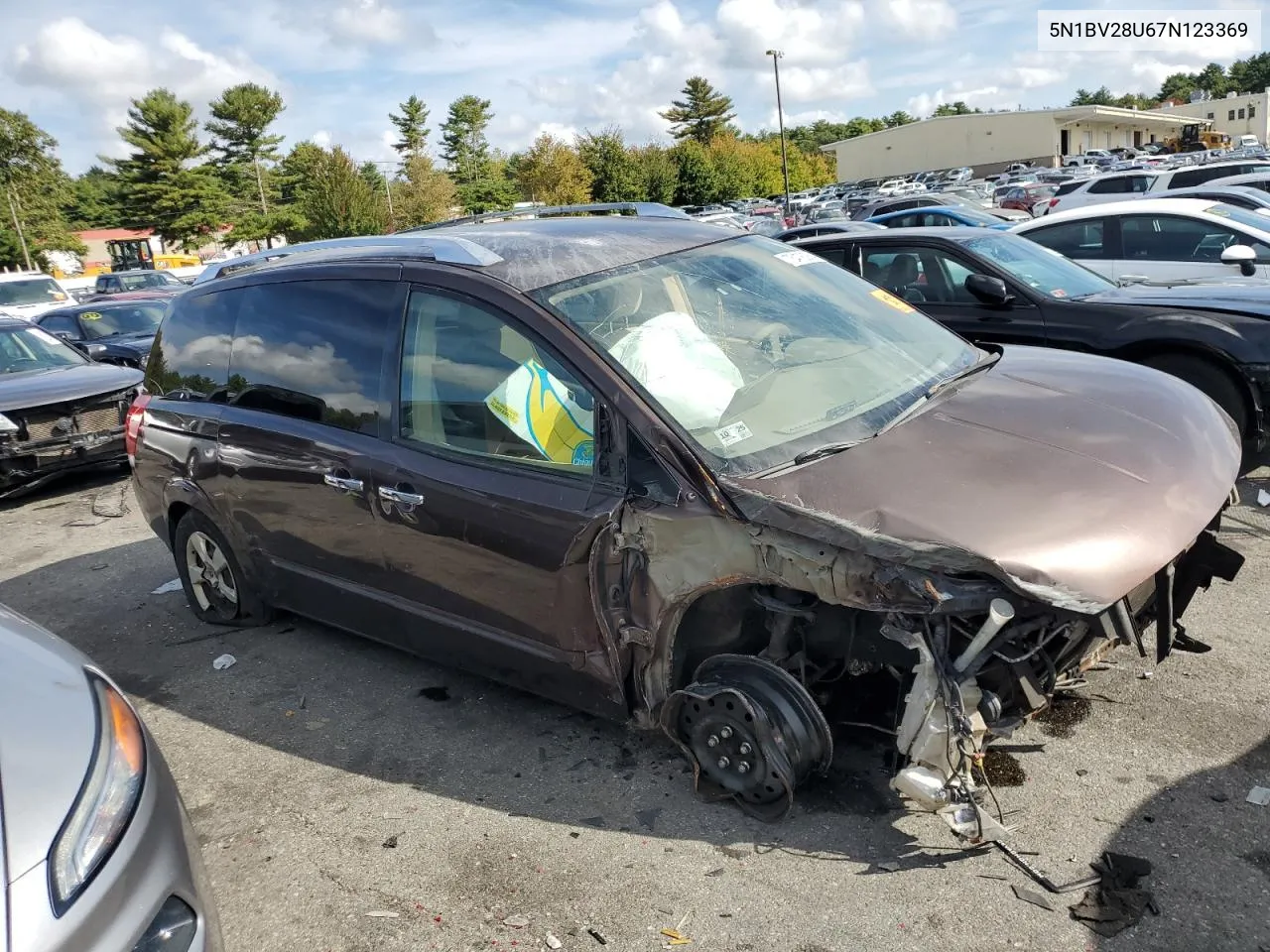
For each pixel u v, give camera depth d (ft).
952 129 242.37
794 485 8.75
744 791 9.53
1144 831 8.94
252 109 237.45
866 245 23.03
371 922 8.80
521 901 8.86
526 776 10.83
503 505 10.21
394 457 11.35
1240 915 7.85
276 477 12.96
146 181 222.89
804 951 7.95
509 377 10.42
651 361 9.98
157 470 15.24
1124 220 28.45
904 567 7.84
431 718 12.36
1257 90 423.64
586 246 11.77
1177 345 17.92
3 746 6.51
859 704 10.40
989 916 8.09
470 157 287.28
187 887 6.72
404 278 11.70
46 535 22.86
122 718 7.42
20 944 5.50
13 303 61.05
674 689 9.92
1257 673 11.44
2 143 217.36
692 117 313.32
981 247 21.56
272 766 11.64
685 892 8.74
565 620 10.09
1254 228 26.18
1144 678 11.55
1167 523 8.39
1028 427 9.71
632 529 9.36
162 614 16.92
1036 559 7.70
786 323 11.40
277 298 13.42
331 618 13.29
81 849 6.08
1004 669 8.48
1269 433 17.44
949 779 8.27
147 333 42.27
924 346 12.18
